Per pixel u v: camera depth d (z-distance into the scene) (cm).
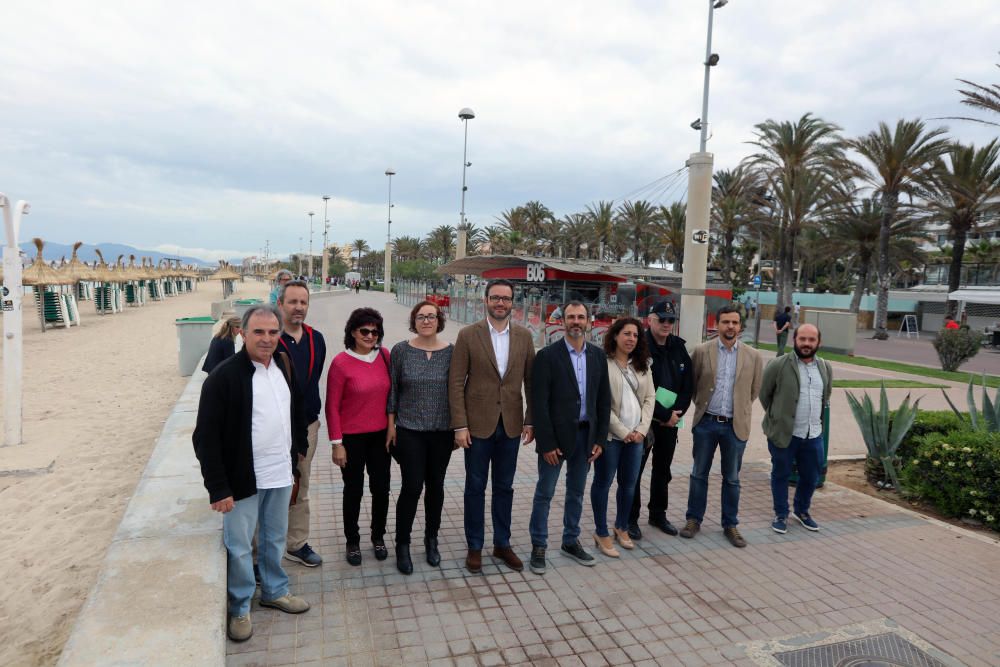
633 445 434
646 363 438
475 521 396
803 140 2753
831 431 891
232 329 657
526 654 311
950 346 1655
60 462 620
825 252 3700
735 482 462
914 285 5422
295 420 330
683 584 394
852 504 562
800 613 363
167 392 991
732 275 4209
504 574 396
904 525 511
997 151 2559
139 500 374
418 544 437
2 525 467
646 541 462
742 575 410
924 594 391
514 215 5441
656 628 341
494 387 389
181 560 302
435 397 387
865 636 341
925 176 2545
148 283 3966
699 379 467
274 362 321
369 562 403
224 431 295
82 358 1360
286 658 297
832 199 2938
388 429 394
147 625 248
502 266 2283
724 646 327
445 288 2923
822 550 456
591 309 1661
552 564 415
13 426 662
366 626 328
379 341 394
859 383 1342
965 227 2748
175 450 475
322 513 486
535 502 406
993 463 505
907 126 2492
